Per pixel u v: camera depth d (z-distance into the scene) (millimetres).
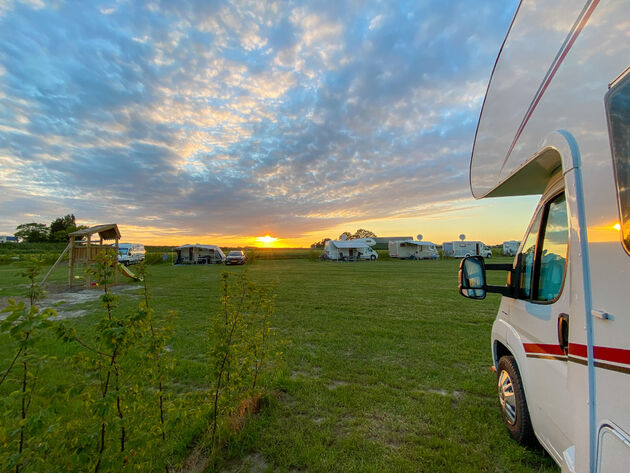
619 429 1074
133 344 1679
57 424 1426
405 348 4875
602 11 1200
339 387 3486
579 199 1338
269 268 24031
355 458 2295
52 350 4461
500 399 2742
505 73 2150
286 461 2264
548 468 2164
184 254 35188
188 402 2205
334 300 9188
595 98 1245
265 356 3240
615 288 1121
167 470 1991
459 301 9023
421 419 2828
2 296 9406
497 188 2373
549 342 1813
